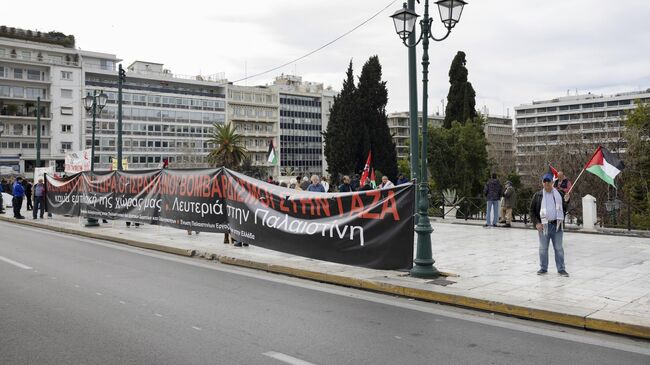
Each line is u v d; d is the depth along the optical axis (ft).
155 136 298.56
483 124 142.10
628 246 41.70
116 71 283.59
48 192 72.69
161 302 23.94
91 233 52.60
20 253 40.16
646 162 113.39
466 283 26.89
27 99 250.37
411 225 28.89
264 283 29.14
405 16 30.50
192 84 319.88
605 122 250.57
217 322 20.58
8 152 243.60
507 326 20.62
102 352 16.83
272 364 15.83
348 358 16.49
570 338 19.01
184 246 42.04
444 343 18.24
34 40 261.24
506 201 58.13
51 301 23.88
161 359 16.19
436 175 127.65
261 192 37.88
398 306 23.84
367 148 176.24
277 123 353.92
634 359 16.72
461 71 144.36
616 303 22.56
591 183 110.11
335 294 26.35
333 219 32.40
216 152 249.34
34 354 16.61
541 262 29.73
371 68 179.01
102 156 274.57
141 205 53.78
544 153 143.13
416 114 31.55
